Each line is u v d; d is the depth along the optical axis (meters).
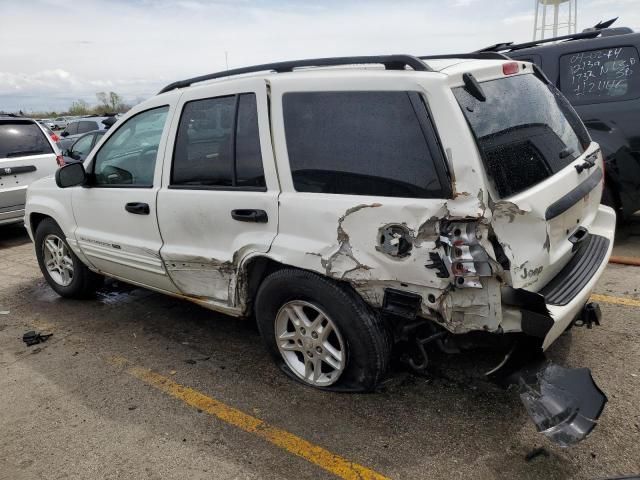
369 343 2.67
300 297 2.86
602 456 2.35
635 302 3.79
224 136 3.06
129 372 3.43
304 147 2.72
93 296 4.89
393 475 2.35
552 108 3.03
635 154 4.72
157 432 2.78
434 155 2.31
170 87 3.58
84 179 3.94
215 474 2.44
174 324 4.14
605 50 4.88
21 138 7.27
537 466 2.32
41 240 4.82
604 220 3.27
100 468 2.54
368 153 2.51
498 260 2.22
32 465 2.60
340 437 2.62
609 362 3.06
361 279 2.53
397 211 2.37
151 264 3.65
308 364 3.02
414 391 2.93
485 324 2.31
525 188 2.39
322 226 2.62
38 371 3.54
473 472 2.32
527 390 2.38
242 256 3.03
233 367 3.39
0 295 5.14
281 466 2.46
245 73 3.12
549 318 2.21
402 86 2.42
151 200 3.48
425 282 2.35
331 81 2.65
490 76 2.64
